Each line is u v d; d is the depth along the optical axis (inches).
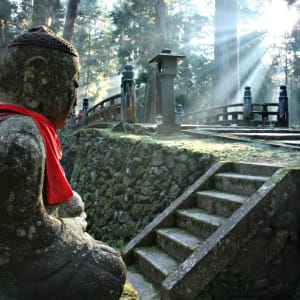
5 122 62.7
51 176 67.6
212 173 181.2
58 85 69.8
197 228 157.8
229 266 129.5
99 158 344.8
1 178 58.8
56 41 70.1
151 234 172.7
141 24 944.3
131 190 254.4
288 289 135.9
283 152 204.1
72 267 63.5
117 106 417.7
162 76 300.2
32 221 62.1
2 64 70.2
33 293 62.5
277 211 135.5
